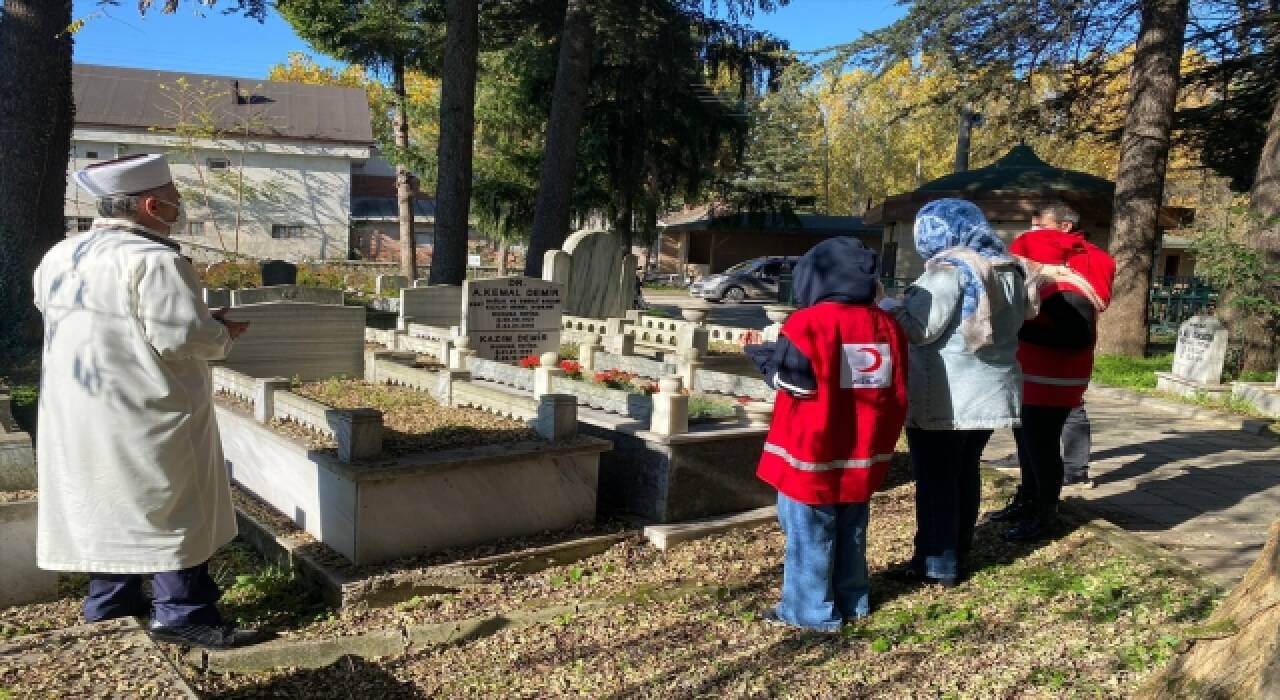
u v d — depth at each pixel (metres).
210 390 3.63
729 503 5.62
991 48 13.66
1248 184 17.12
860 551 3.97
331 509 4.66
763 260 32.22
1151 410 9.97
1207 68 15.72
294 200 36.50
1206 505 5.84
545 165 16.62
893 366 3.79
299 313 7.94
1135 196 13.42
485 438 5.18
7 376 9.33
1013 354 4.17
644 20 15.30
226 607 4.24
